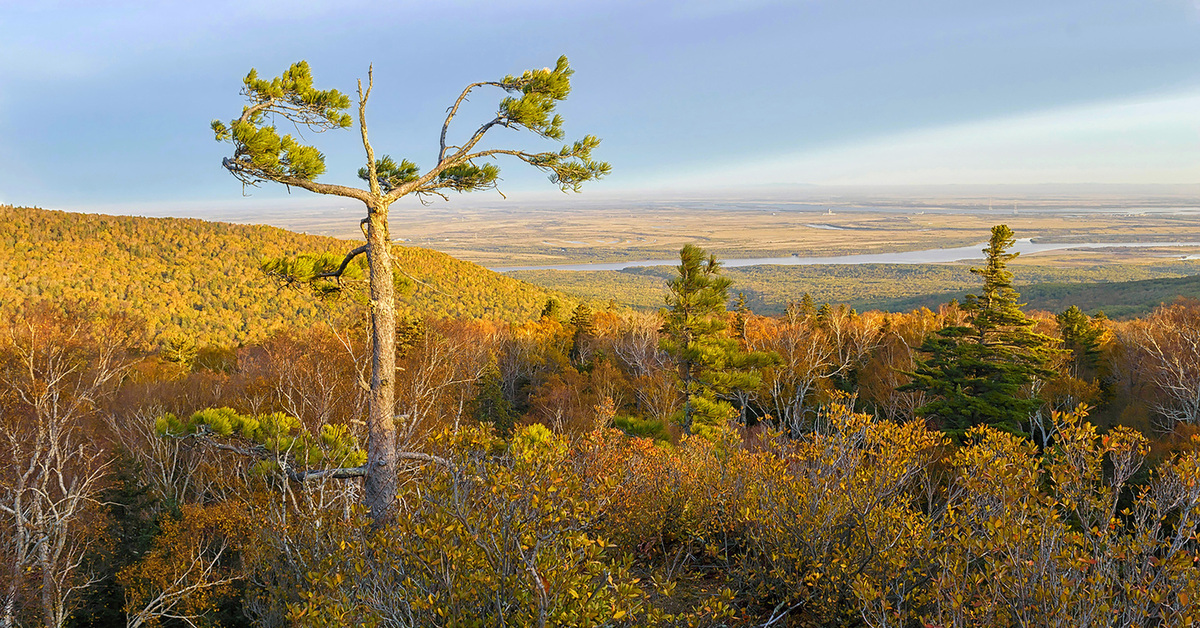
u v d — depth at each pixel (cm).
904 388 2105
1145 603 331
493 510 366
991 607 348
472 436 396
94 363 1669
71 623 1267
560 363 4038
